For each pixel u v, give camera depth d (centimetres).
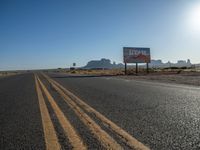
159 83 2434
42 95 1511
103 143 509
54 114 859
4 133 631
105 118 769
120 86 2112
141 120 731
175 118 752
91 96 1387
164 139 529
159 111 877
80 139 543
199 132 584
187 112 848
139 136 556
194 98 1238
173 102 1100
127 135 565
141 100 1185
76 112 886
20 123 745
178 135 560
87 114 843
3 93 1789
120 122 709
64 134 592
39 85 2455
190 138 534
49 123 718
